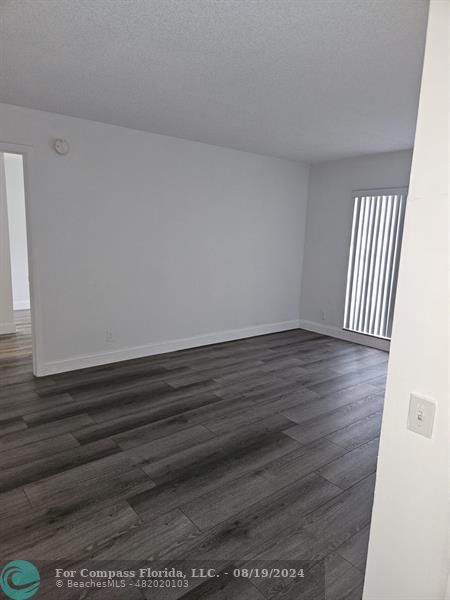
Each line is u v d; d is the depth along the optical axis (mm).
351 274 5414
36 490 2168
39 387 3564
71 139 3641
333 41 2061
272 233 5551
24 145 3395
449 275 917
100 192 3900
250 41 2088
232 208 5023
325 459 2557
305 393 3631
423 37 1991
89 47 2199
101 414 3078
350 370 4285
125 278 4230
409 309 1000
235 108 3254
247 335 5574
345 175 5344
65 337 3920
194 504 2092
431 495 1011
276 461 2518
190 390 3613
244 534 1894
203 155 4605
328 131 3889
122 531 1888
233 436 2816
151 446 2648
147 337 4539
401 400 1047
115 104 3227
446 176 899
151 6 1778
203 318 5027
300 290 6160
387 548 1135
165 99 3068
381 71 2434
